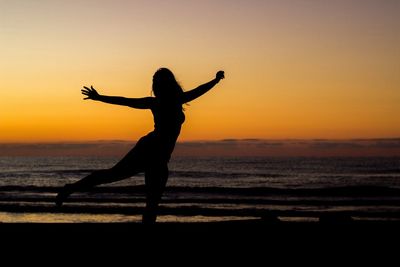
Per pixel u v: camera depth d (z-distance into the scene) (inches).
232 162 5270.7
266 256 200.2
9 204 948.6
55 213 829.2
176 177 2265.0
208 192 1302.9
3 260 196.9
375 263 199.8
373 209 968.3
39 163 5108.3
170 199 1128.2
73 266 196.7
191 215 842.2
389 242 201.3
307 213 851.4
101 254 198.4
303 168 3417.8
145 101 204.1
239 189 1362.0
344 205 1032.8
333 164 4421.8
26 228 203.6
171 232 201.3
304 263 201.6
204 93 207.0
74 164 4783.5
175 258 199.6
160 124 202.2
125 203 1001.5
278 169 3245.6
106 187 1366.9
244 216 840.9
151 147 198.8
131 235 199.6
